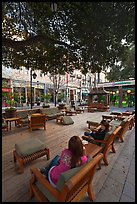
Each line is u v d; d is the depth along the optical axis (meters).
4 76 18.62
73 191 1.54
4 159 3.33
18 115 7.39
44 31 4.96
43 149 3.23
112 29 3.80
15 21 5.16
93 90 16.66
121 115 9.33
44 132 5.89
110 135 3.02
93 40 4.27
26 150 2.89
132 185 2.41
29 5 3.69
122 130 4.66
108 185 2.40
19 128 6.59
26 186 2.33
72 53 5.82
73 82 31.22
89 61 5.50
